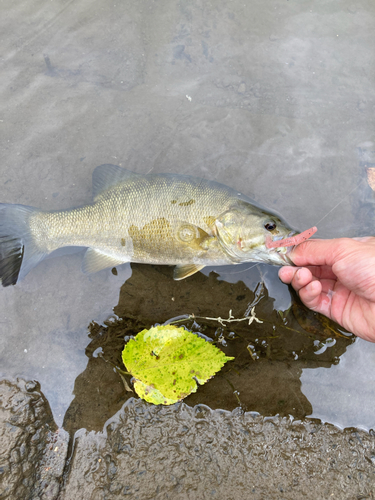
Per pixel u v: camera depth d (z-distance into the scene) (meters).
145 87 0.56
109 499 0.35
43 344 0.42
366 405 0.40
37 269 0.45
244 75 0.57
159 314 0.43
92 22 0.61
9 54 0.57
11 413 0.38
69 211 0.45
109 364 0.41
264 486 0.36
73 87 0.55
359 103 0.55
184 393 0.38
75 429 0.38
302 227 0.47
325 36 0.61
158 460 0.37
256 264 0.46
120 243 0.45
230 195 0.45
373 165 0.50
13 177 0.49
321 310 0.43
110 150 0.51
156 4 0.63
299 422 0.39
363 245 0.38
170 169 0.50
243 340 0.42
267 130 0.53
